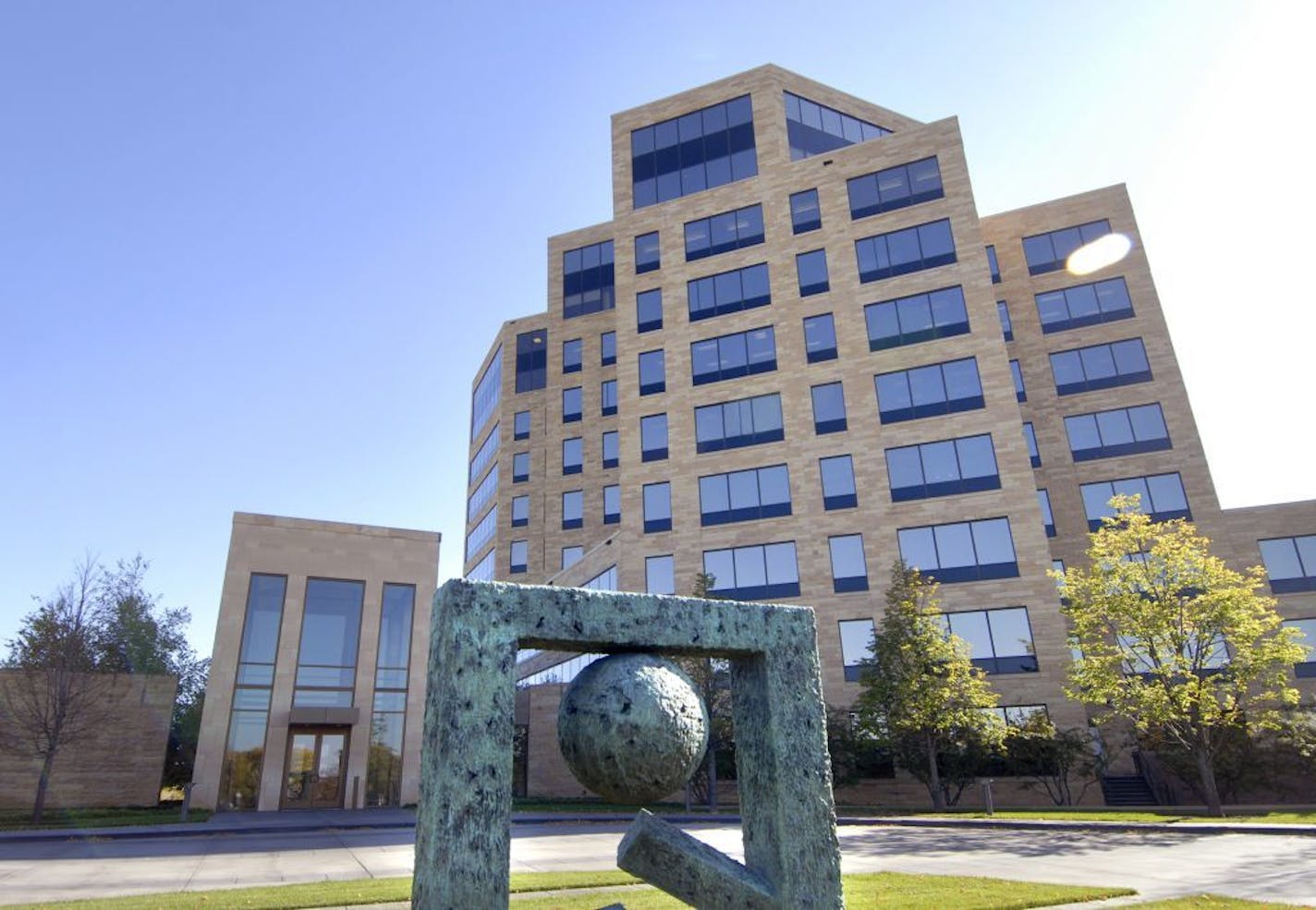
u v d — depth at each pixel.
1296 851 13.02
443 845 3.51
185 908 8.57
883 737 25.12
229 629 24.98
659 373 37.56
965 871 11.45
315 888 10.02
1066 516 35.50
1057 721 27.33
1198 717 20.53
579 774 4.05
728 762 27.81
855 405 33.41
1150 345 36.50
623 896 9.27
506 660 3.95
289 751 24.78
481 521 58.44
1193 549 21.83
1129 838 15.57
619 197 41.56
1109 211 38.97
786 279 36.34
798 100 40.78
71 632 24.06
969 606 29.53
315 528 27.09
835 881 4.42
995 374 31.67
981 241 33.38
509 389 54.78
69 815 21.64
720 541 33.59
